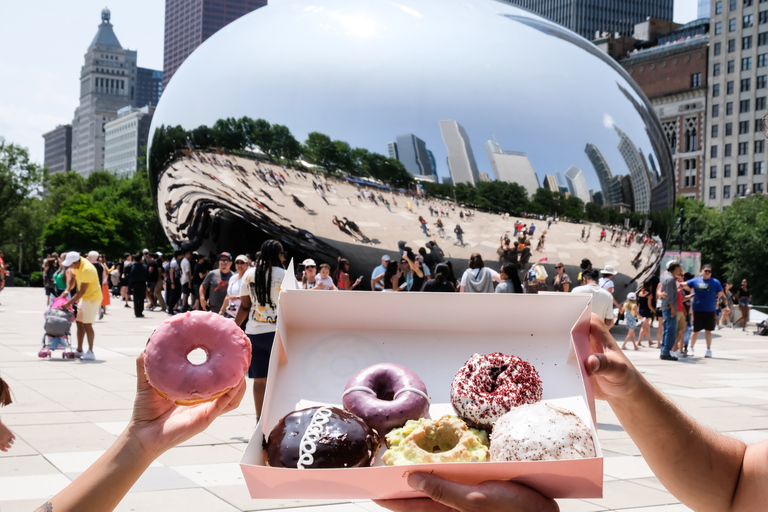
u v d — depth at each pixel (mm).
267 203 13180
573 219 12898
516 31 13766
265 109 12992
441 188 12344
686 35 99625
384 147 12406
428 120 12469
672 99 97938
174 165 14469
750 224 55500
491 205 12438
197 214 14742
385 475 1082
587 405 1234
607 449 5113
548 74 13320
